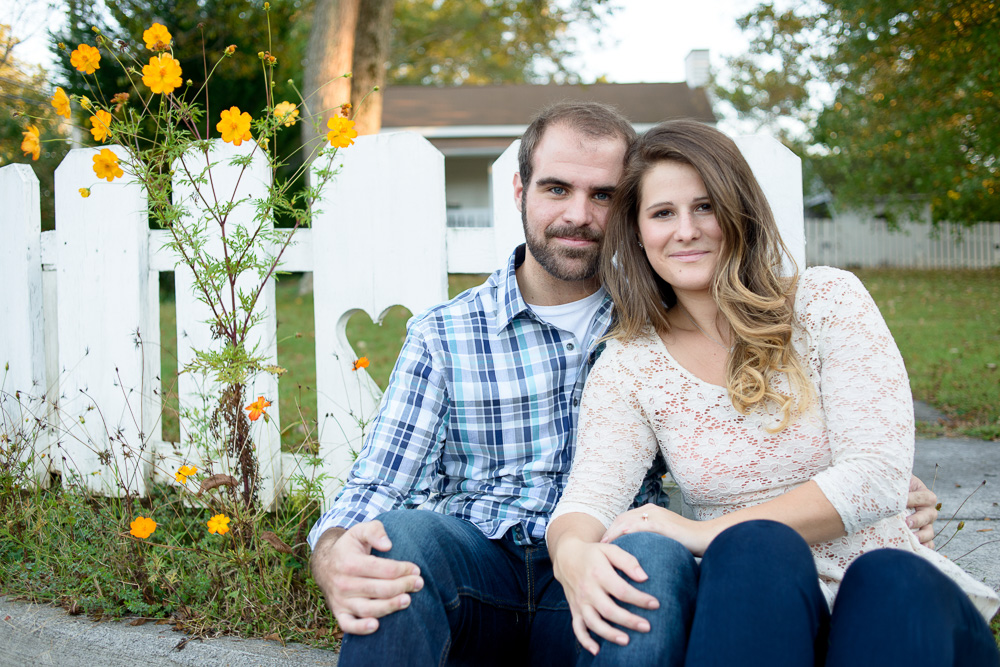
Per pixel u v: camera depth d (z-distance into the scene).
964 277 13.53
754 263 1.49
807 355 1.46
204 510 2.33
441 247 2.20
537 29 11.93
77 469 2.51
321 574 1.34
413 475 1.64
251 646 1.72
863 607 1.10
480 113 17.55
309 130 8.27
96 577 1.96
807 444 1.44
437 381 1.67
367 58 9.18
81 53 1.88
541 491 1.65
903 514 1.51
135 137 1.93
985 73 7.59
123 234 2.48
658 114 17.19
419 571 1.30
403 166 2.22
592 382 1.59
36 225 2.67
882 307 9.36
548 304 1.78
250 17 9.52
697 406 1.50
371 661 1.24
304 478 2.08
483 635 1.49
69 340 2.56
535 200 1.67
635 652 1.16
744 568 1.14
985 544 2.16
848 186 11.48
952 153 9.15
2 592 2.00
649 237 1.52
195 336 2.38
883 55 8.77
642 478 1.59
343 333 2.33
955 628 1.08
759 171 2.02
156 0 8.52
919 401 4.50
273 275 2.28
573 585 1.28
